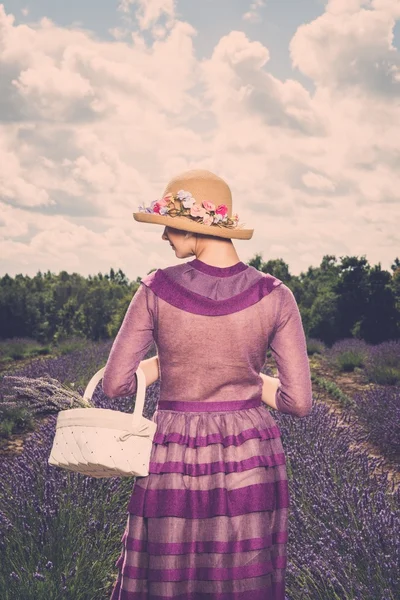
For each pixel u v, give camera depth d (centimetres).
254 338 183
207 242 189
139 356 187
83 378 960
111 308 2248
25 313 2647
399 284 1758
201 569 175
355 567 282
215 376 183
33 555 305
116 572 322
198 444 180
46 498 346
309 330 1802
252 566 174
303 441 507
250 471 179
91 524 328
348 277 1772
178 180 193
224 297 182
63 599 273
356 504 351
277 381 198
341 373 1165
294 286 2016
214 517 175
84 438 182
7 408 625
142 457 181
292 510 355
